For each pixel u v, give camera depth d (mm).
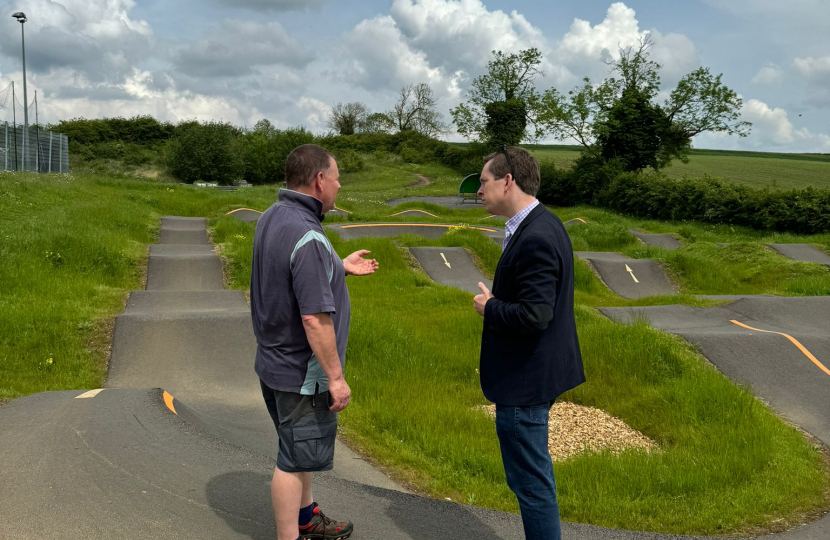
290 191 2598
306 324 2428
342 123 87625
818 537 4059
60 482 3334
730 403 6539
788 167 64750
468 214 35375
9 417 4703
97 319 8883
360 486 3701
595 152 46938
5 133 28609
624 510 4371
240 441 5324
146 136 67500
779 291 16250
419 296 13391
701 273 18578
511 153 2699
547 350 2602
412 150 71688
